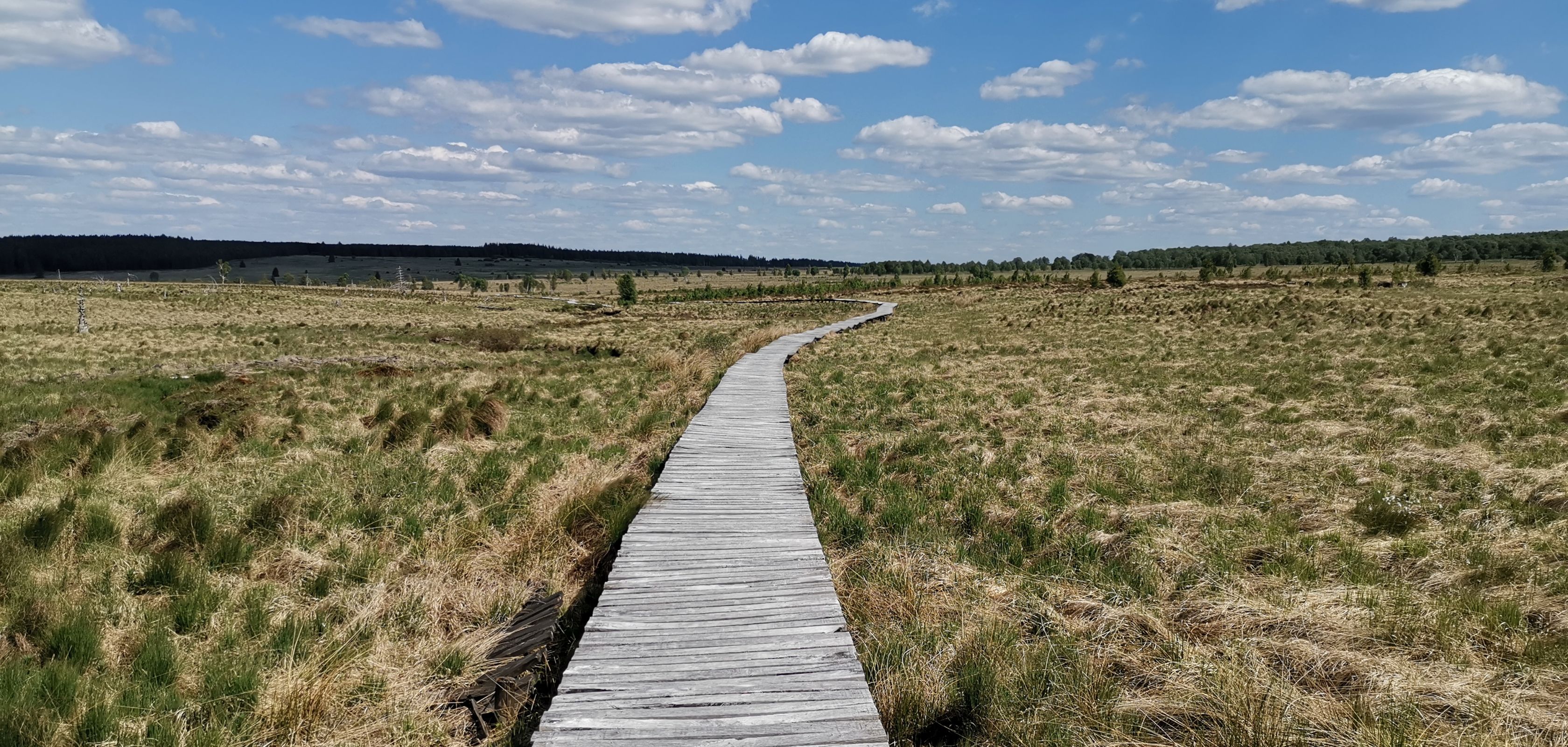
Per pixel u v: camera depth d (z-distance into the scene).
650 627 5.19
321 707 4.71
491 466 9.74
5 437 10.62
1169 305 43.03
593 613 5.43
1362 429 10.44
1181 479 8.74
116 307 56.75
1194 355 20.58
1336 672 4.66
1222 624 5.36
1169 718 4.35
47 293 70.69
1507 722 4.07
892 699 4.54
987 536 7.58
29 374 19.55
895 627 5.54
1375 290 47.66
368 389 17.06
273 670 5.06
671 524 7.43
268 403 14.25
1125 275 73.06
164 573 6.35
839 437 11.76
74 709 4.53
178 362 23.05
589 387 17.48
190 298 72.81
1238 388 14.34
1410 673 4.54
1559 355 15.79
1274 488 8.37
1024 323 38.06
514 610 6.24
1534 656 4.71
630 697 4.30
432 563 6.97
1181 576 6.30
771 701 4.27
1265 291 51.91
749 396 15.45
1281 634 5.14
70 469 9.27
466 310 68.12
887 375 18.55
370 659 5.32
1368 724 4.07
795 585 5.92
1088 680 4.72
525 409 14.41
